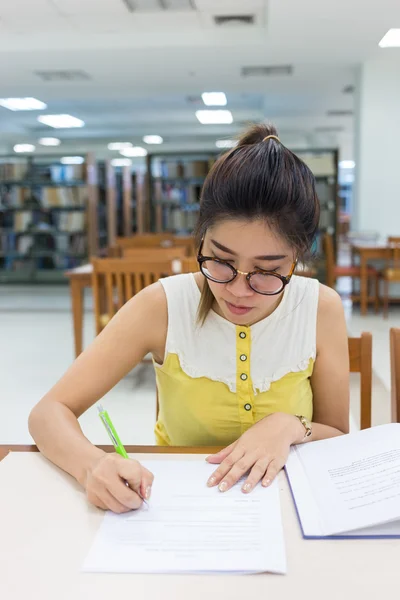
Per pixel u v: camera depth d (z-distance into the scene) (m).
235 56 5.96
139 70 6.51
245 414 1.08
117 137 12.57
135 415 3.01
